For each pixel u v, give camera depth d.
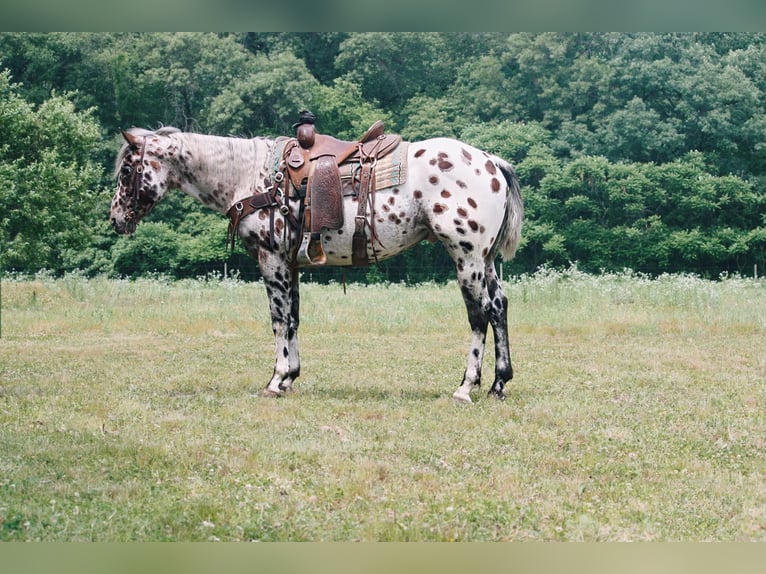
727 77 50.47
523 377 11.49
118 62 51.53
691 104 50.97
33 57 49.09
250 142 10.09
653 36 53.19
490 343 15.52
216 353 14.25
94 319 18.92
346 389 10.61
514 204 9.78
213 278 30.97
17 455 7.33
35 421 8.62
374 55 59.06
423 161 9.41
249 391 10.49
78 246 28.67
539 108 56.19
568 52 56.00
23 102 27.55
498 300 9.78
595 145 51.38
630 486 6.62
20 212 26.69
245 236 9.95
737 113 50.66
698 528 5.84
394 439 7.95
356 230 9.49
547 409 9.23
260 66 52.97
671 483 6.71
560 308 19.86
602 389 10.56
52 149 28.23
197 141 10.12
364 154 9.52
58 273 47.16
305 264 9.91
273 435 8.09
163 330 17.69
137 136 10.22
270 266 9.91
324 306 20.34
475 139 51.75
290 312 10.16
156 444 7.72
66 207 27.83
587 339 16.06
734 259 49.06
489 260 9.76
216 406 9.48
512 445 7.80
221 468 7.01
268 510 6.07
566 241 49.16
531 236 47.97
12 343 15.67
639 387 10.72
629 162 50.44
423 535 5.68
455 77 62.16
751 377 11.47
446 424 8.54
